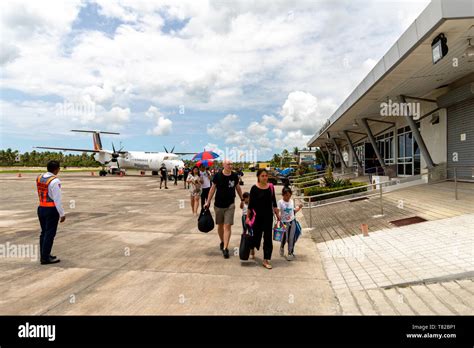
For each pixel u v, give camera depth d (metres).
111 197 17.34
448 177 12.01
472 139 10.62
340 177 24.95
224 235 6.02
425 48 7.45
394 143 17.89
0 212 11.97
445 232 6.12
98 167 102.19
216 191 6.05
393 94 12.00
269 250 5.37
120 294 4.23
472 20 6.05
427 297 3.86
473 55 7.48
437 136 12.85
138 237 7.80
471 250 5.00
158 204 14.36
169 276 4.95
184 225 9.42
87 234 8.13
